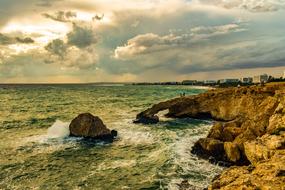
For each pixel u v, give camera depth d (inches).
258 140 830.5
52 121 1931.6
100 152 1126.4
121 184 793.6
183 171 868.6
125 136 1400.1
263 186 491.5
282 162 570.6
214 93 2017.7
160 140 1304.1
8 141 1300.4
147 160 1001.5
